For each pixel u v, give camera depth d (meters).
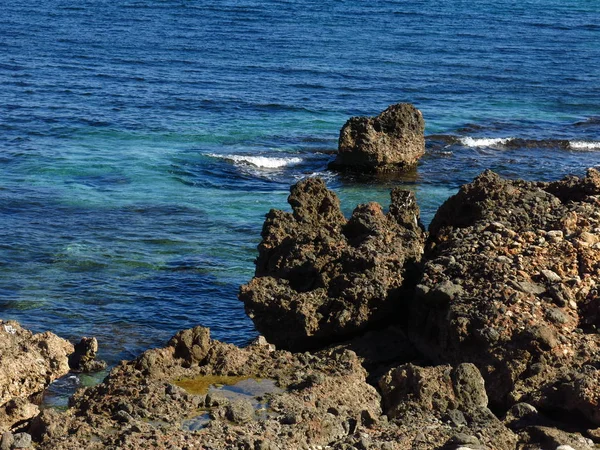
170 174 73.44
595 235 33.00
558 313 29.48
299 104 106.12
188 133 89.12
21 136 83.88
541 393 26.88
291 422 23.56
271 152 83.75
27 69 118.81
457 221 37.91
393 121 78.19
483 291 30.53
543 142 89.75
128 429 22.70
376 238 35.56
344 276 34.06
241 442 22.09
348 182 74.81
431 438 23.41
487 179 38.22
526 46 165.88
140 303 45.84
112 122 91.50
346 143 77.56
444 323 30.50
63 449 21.81
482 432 23.89
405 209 39.06
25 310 44.34
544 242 32.91
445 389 26.14
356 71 130.38
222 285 48.72
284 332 33.91
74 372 37.12
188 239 56.34
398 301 33.91
